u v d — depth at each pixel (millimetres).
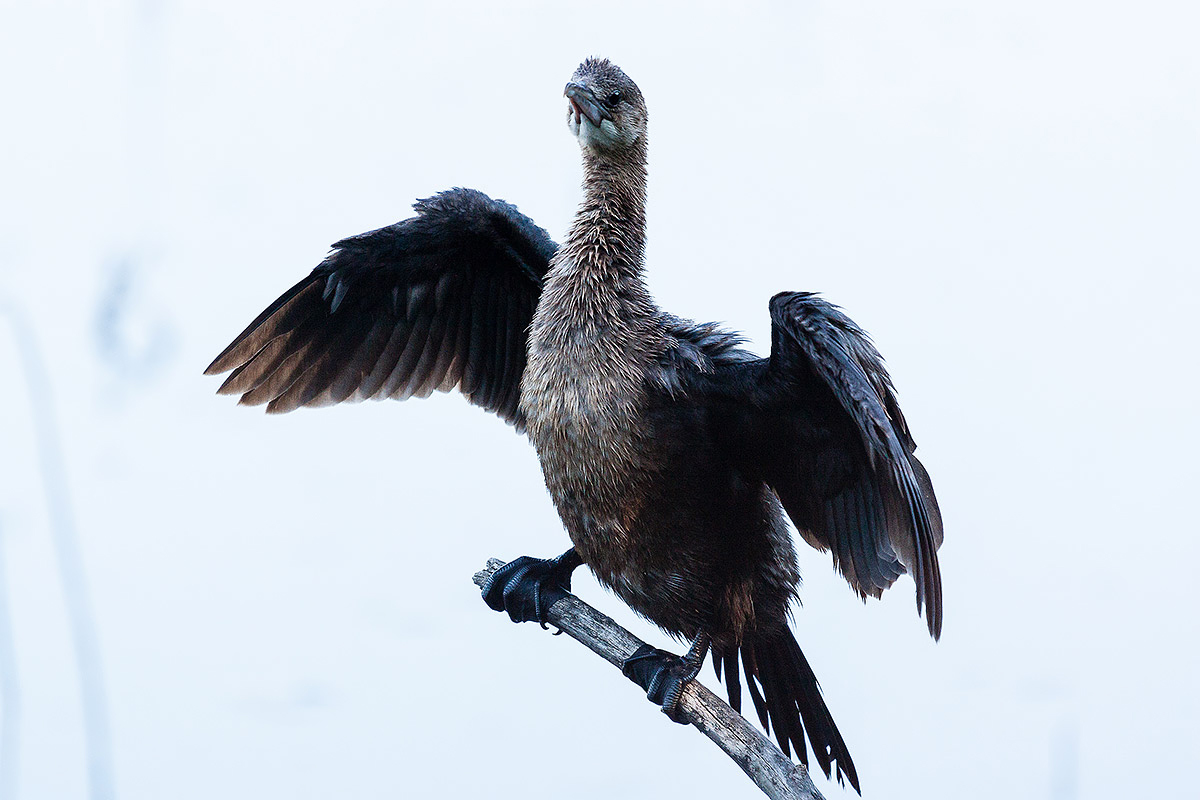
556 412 9859
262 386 11266
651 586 10000
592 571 10336
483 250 11195
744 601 9961
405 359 11516
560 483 9977
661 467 9648
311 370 11336
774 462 9766
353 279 11055
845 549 9828
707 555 9812
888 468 9195
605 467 9719
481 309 11461
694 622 10016
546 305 10172
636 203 10250
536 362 10102
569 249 10164
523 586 10609
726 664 10570
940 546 9469
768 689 10477
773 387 9367
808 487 9789
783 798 9180
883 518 9508
